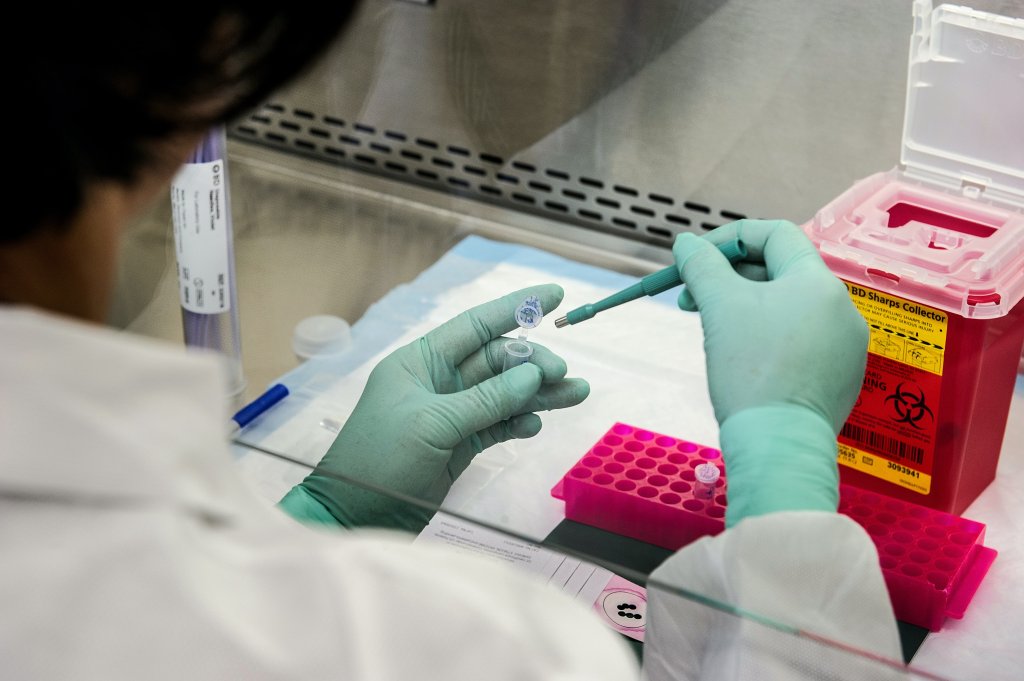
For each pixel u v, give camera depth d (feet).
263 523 1.59
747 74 3.94
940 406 3.20
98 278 1.55
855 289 3.24
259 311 3.96
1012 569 3.20
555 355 3.60
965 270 3.13
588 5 4.08
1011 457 3.66
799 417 2.75
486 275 4.16
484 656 1.50
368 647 1.44
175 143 1.52
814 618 2.52
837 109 3.84
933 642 2.99
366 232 4.40
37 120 1.32
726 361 2.90
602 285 4.08
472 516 3.14
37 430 1.34
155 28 1.33
